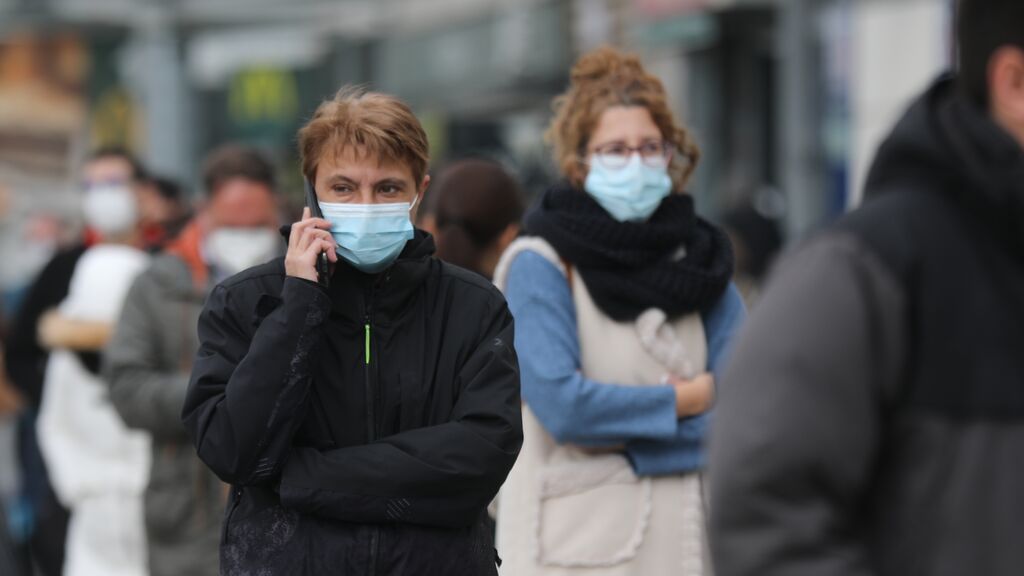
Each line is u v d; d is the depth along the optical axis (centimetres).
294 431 919
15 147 7625
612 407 1198
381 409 955
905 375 689
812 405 678
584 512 1224
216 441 913
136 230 2275
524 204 1492
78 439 1875
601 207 1275
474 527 968
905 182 715
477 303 990
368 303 962
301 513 930
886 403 691
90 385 1877
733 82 4759
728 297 1295
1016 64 706
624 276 1245
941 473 679
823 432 676
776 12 4362
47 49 7756
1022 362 680
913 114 723
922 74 3719
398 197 973
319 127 966
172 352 1645
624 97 1273
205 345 966
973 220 694
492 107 5934
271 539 930
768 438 677
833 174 3938
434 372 969
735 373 702
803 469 677
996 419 676
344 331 957
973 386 679
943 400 681
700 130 4741
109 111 7650
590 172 1279
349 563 920
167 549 1648
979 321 682
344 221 952
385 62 6512
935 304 686
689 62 4756
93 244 2303
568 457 1241
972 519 673
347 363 953
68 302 2052
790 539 673
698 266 1268
